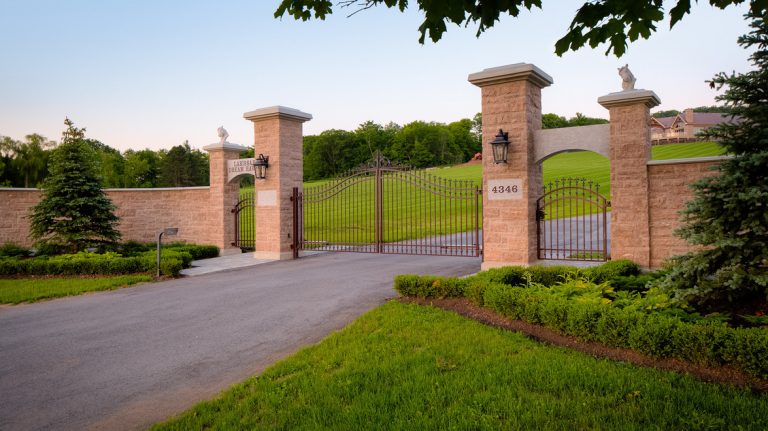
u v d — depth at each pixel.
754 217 6.02
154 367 5.86
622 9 3.55
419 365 5.10
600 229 21.09
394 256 15.02
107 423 4.44
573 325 5.71
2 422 4.48
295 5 4.38
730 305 6.21
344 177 14.95
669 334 4.93
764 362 4.32
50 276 12.37
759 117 6.23
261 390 4.79
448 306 7.62
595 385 4.40
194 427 4.10
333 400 4.39
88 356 6.31
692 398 4.04
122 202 17.95
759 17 6.02
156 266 12.13
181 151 79.62
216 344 6.67
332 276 11.35
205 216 17.30
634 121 9.80
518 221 10.59
